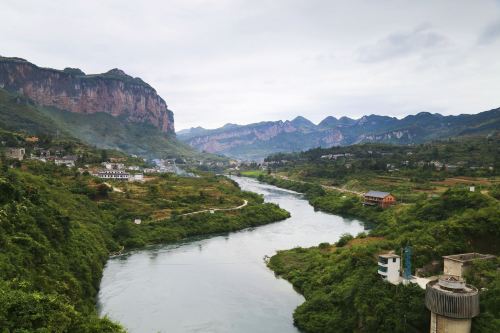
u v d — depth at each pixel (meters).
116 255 115.88
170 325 71.69
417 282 64.06
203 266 105.94
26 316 43.66
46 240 75.06
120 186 193.62
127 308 78.25
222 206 179.38
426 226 95.75
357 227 154.75
